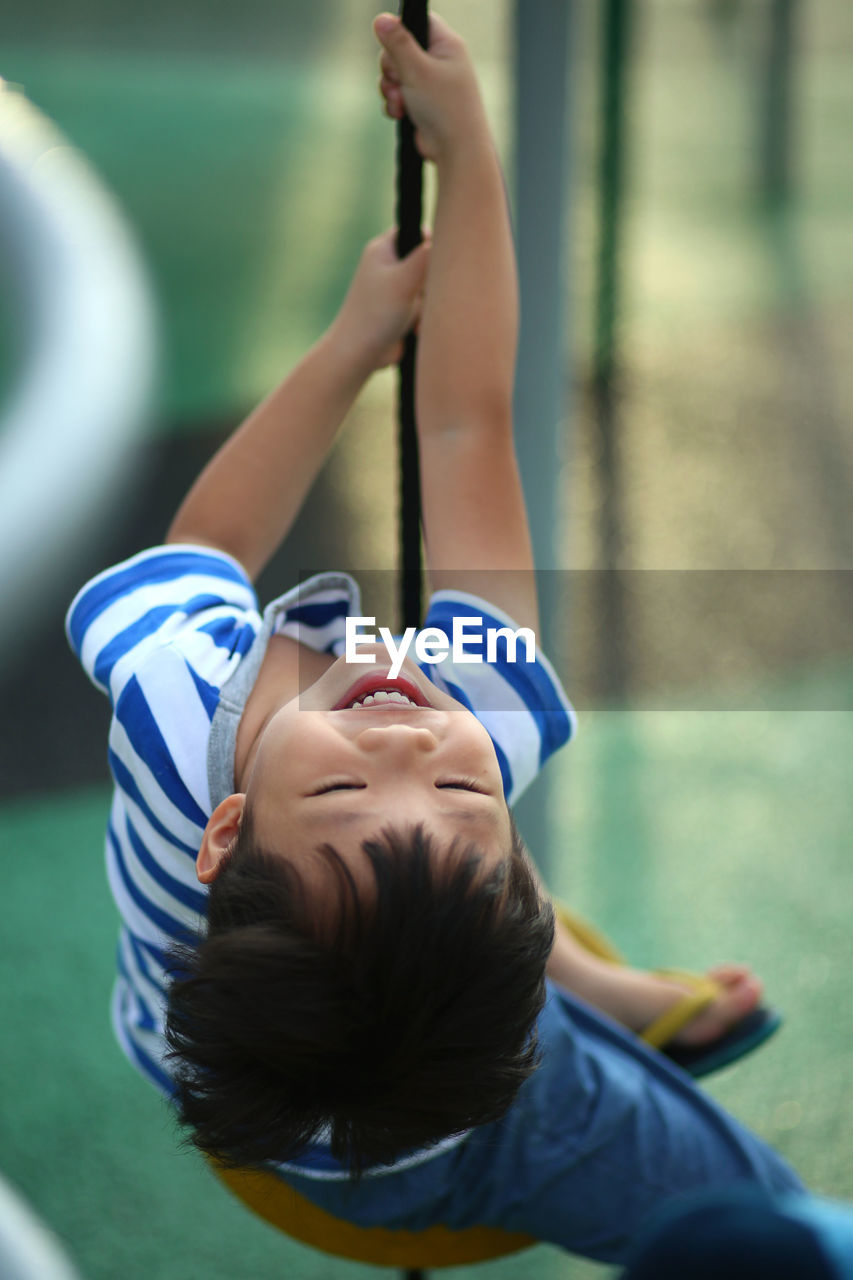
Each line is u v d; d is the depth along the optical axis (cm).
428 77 100
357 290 110
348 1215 101
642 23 492
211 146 439
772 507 284
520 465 154
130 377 144
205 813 90
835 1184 152
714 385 325
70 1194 150
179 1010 76
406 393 107
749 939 184
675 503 285
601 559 267
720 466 297
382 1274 144
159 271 363
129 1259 145
